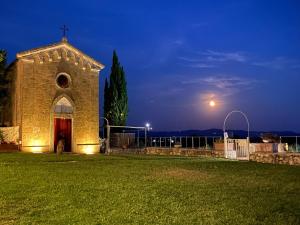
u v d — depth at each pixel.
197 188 12.59
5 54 33.12
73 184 13.00
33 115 30.56
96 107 34.47
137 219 8.85
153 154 33.66
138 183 13.40
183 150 31.98
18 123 30.58
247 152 27.02
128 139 42.28
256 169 18.27
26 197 10.98
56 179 14.04
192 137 34.69
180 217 9.06
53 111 31.64
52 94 31.77
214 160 24.16
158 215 9.22
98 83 34.88
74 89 33.16
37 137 30.61
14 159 21.94
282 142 28.48
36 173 15.51
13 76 32.78
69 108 32.84
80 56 33.66
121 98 45.34
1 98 33.53
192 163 21.11
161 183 13.46
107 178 14.48
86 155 27.55
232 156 27.50
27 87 30.48
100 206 9.98
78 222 8.56
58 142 29.41
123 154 32.22
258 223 8.66
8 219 8.79
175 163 21.06
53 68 32.03
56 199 10.74
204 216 9.17
